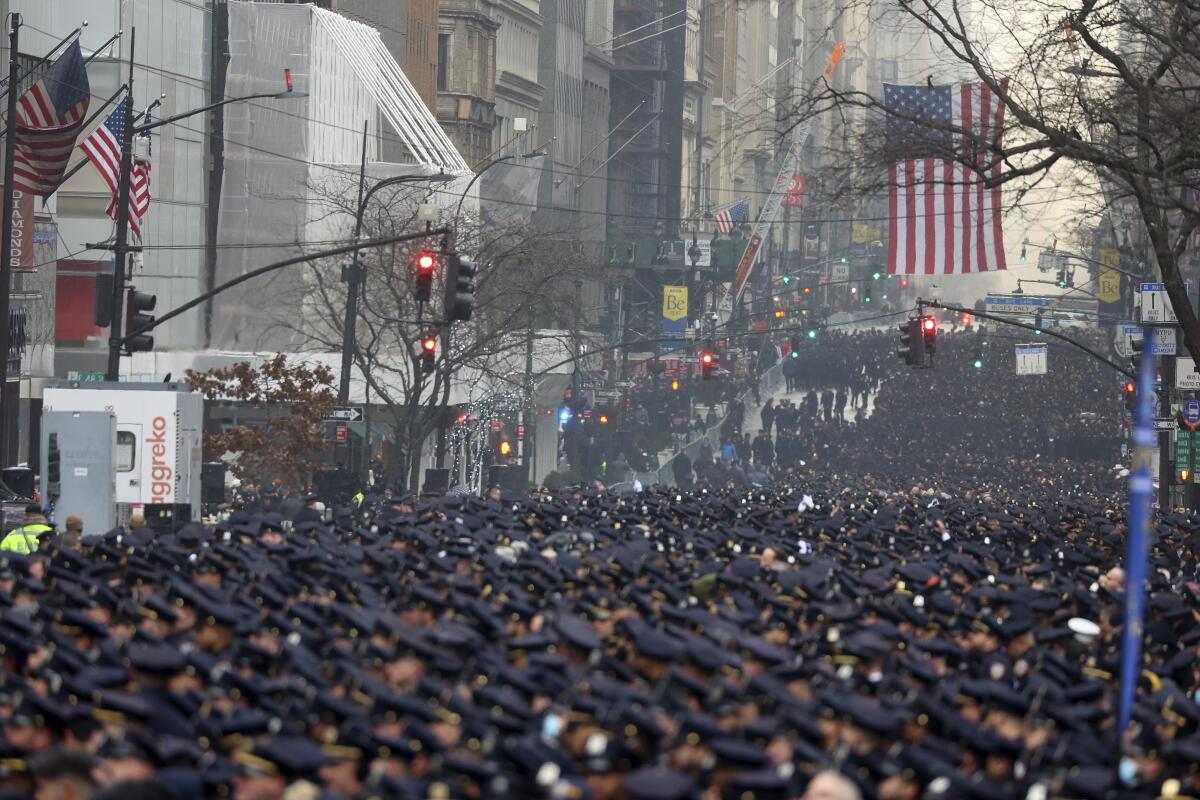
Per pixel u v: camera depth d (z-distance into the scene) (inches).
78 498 5068.9
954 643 2805.1
